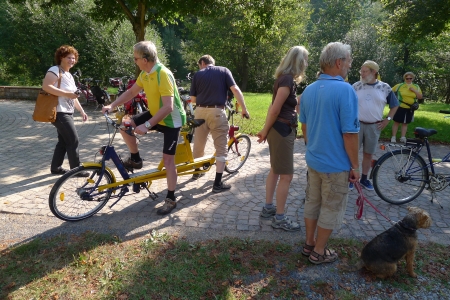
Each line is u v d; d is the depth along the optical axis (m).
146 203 4.18
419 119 11.35
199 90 4.47
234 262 3.02
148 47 3.43
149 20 11.10
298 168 5.75
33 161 5.70
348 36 29.83
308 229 3.06
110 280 2.76
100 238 3.35
